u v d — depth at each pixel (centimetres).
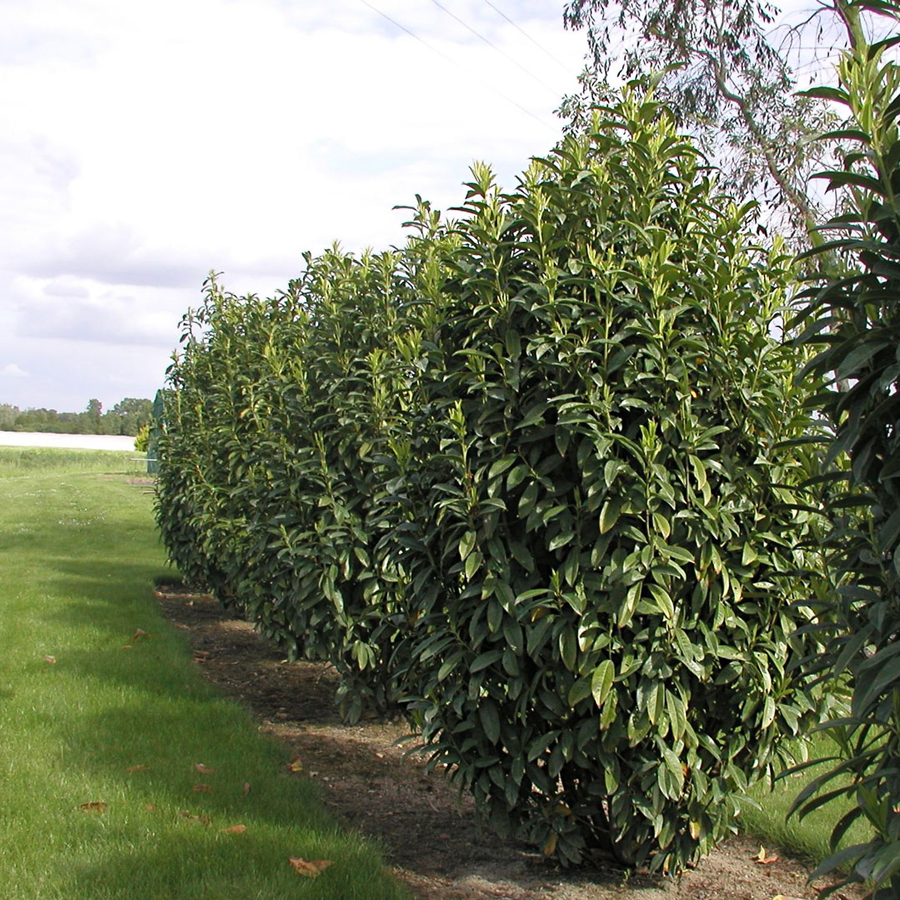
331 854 377
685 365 346
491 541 355
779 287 375
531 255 367
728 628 355
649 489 333
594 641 337
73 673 658
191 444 990
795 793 468
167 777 461
